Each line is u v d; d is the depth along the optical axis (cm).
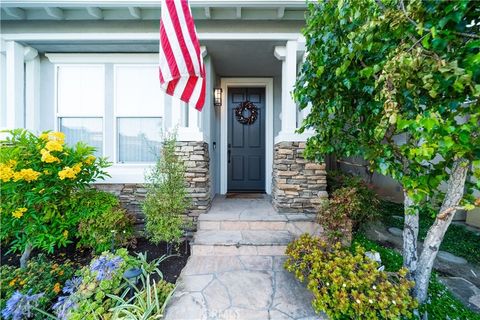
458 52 118
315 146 240
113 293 186
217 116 486
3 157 246
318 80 204
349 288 166
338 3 150
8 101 341
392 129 180
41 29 333
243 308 180
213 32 335
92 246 282
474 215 394
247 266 235
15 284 195
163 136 319
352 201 278
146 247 299
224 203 395
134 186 351
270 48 366
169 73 250
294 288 203
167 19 249
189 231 322
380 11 138
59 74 377
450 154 138
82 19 330
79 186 280
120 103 378
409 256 198
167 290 195
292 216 316
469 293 215
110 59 374
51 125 378
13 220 246
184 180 296
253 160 511
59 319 168
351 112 208
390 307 152
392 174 165
